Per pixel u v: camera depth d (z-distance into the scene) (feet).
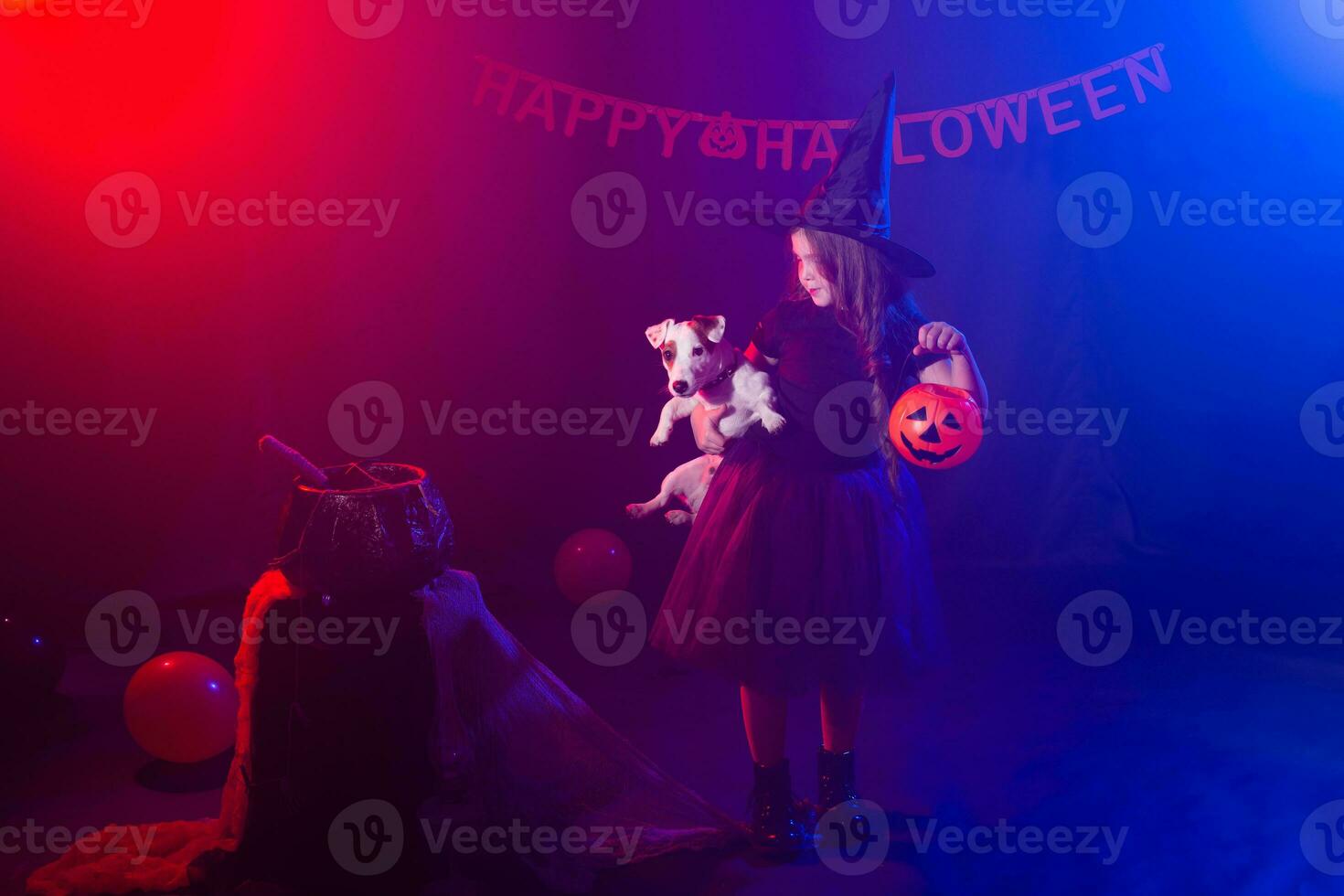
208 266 15.62
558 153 16.84
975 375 8.78
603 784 9.35
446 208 16.67
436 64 16.25
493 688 8.88
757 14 16.62
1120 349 17.52
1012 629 14.88
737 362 9.84
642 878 8.84
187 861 8.80
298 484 8.40
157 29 15.01
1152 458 17.66
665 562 16.90
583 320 17.37
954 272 17.42
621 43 16.58
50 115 14.82
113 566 15.62
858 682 8.67
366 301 16.58
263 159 15.76
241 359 15.89
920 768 10.91
